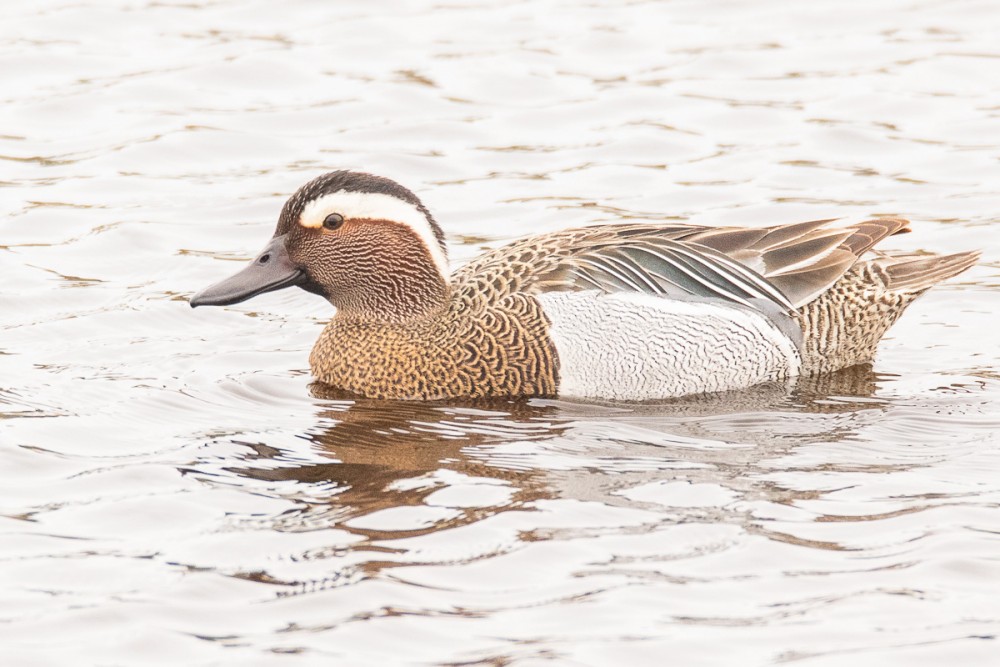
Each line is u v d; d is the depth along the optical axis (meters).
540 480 11.98
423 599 10.12
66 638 9.70
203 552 10.77
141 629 9.80
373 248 14.42
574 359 14.05
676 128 20.80
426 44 23.31
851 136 20.42
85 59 22.67
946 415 13.48
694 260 14.49
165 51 22.97
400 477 12.05
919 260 15.30
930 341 15.53
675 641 9.63
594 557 10.66
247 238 18.20
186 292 16.77
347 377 14.39
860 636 9.70
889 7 24.14
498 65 22.55
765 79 22.05
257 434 13.06
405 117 21.17
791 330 14.55
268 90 21.92
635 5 24.48
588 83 22.08
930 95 21.41
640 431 13.20
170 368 14.70
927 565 10.52
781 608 10.02
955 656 9.48
